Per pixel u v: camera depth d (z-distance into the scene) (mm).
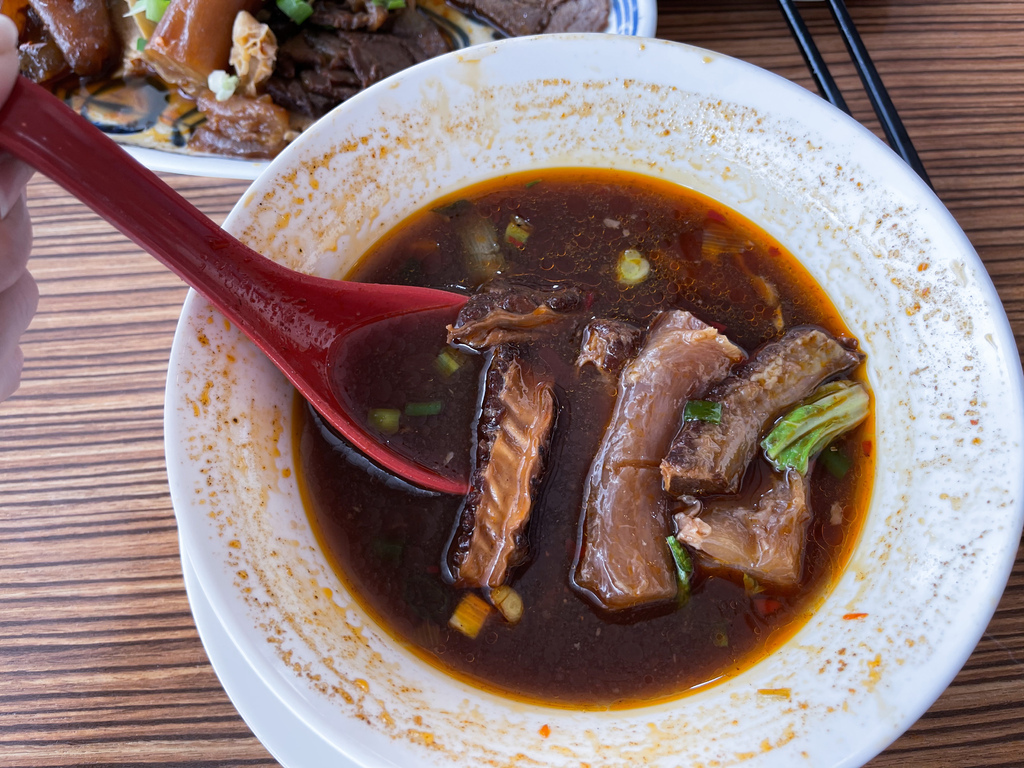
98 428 238
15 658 207
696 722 167
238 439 187
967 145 273
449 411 216
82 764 194
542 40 214
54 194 278
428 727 160
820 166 211
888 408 203
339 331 216
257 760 194
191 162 281
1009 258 252
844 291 215
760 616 191
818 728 155
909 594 170
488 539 199
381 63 326
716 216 233
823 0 302
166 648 208
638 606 195
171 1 314
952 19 302
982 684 197
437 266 233
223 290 193
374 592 195
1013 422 173
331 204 214
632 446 206
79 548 221
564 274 232
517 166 236
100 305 257
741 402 205
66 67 333
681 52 212
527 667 188
